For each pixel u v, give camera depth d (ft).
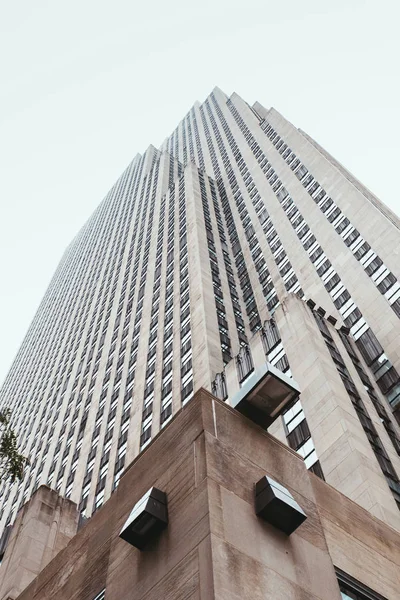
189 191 310.86
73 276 412.77
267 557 46.75
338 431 102.78
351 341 151.23
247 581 43.37
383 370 138.00
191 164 351.87
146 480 58.44
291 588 45.83
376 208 196.34
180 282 230.07
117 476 167.22
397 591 57.11
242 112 430.61
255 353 142.51
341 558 55.06
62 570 67.41
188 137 496.23
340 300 172.24
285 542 49.93
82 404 236.02
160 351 200.23
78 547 67.26
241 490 51.21
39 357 355.77
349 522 60.95
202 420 55.77
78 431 219.20
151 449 61.77
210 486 48.93
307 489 58.85
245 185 313.94
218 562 43.09
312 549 51.83
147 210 362.12
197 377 163.73
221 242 267.18
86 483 181.27
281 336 137.90
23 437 276.21
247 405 60.95
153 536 50.75
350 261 183.01
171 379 178.81
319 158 257.34
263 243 245.45
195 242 246.68
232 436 56.39
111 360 239.30
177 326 202.18
